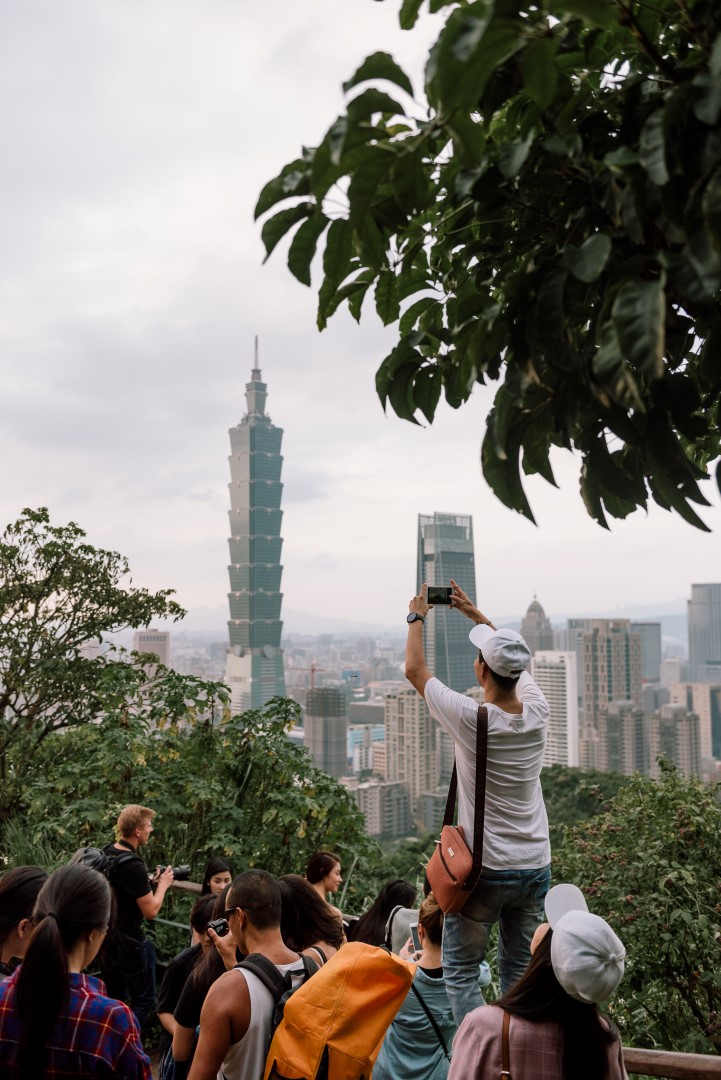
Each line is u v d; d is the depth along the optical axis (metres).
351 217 1.43
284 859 6.98
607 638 194.75
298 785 7.08
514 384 1.48
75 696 10.04
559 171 1.50
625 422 1.51
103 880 2.05
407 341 1.80
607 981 1.75
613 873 5.49
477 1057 1.83
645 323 1.20
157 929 6.10
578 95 1.48
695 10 1.31
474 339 1.48
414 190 1.40
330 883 4.20
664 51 1.57
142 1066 1.93
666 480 1.52
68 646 10.10
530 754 2.46
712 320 1.39
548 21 1.23
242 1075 2.20
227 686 7.13
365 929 3.59
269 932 2.44
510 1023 1.83
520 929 2.52
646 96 1.46
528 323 1.49
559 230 1.50
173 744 6.87
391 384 1.86
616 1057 1.86
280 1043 2.12
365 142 1.34
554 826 6.52
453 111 1.24
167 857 6.75
